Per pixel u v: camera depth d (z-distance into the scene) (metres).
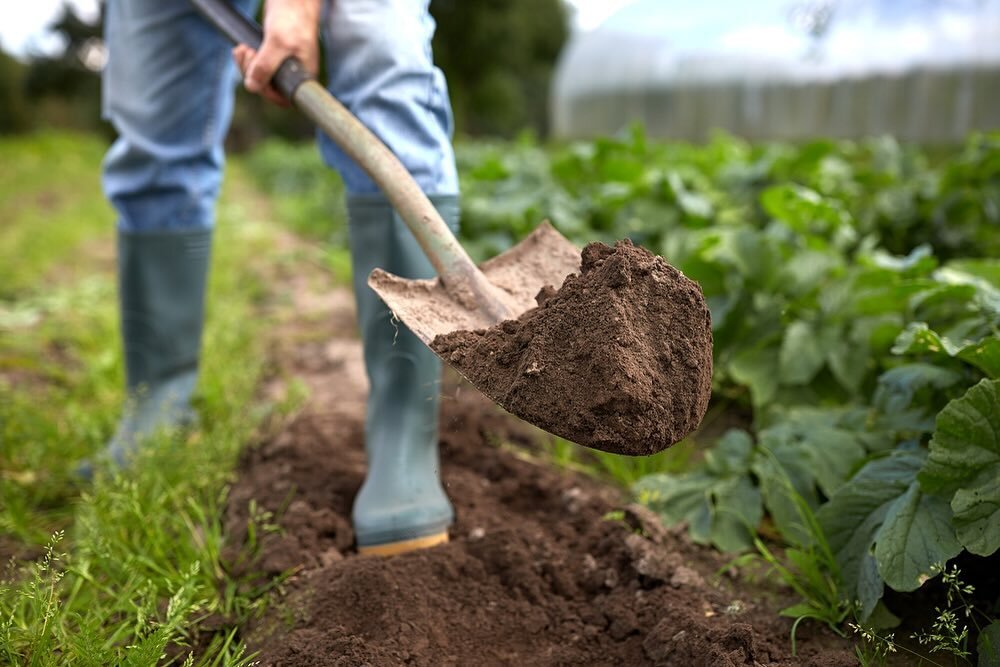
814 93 9.29
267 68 1.58
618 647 1.39
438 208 1.61
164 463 1.88
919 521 1.35
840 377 2.13
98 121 30.94
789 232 3.01
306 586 1.51
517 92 25.47
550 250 1.61
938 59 7.78
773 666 1.29
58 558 1.39
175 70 1.98
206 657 1.36
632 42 12.66
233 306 3.70
